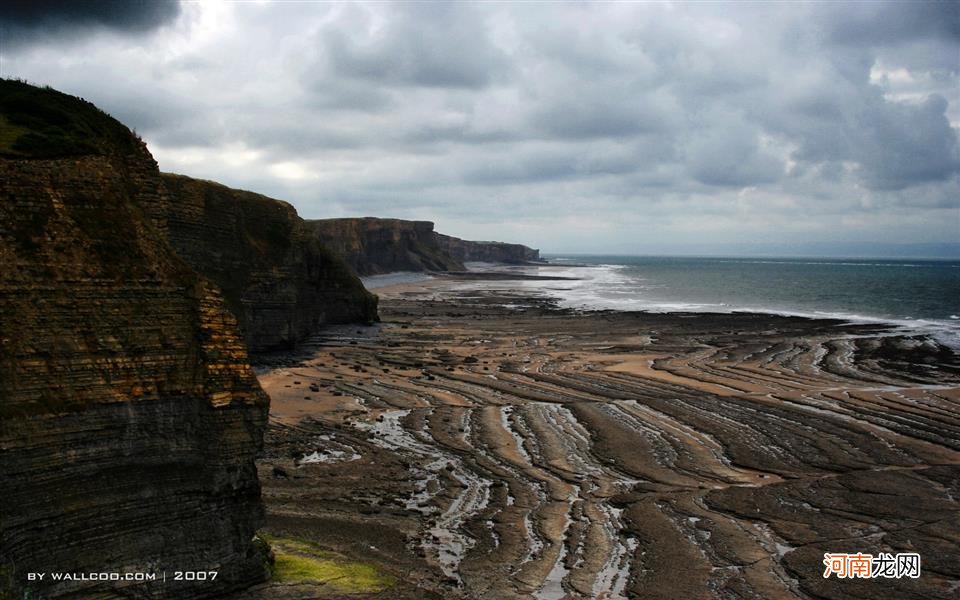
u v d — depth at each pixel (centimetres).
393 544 2295
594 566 2186
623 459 3253
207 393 1728
